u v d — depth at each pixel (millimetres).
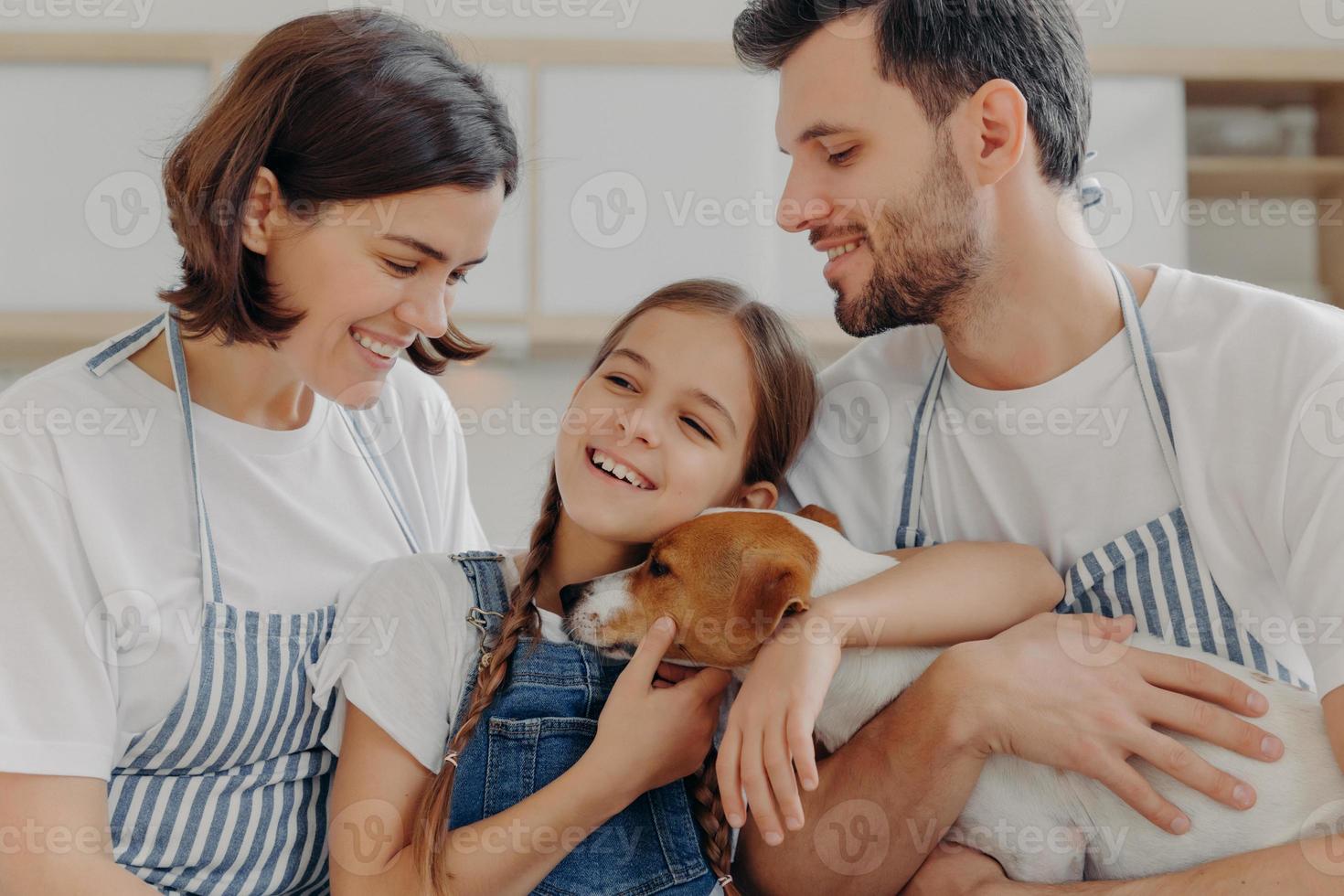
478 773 1126
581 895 1119
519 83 2582
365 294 1094
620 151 2590
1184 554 1194
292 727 1151
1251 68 2697
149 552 1103
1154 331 1247
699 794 1205
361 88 1075
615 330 1376
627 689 1093
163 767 1105
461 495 1503
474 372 2738
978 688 1092
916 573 1161
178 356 1174
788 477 1415
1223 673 1120
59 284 2500
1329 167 2725
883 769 1119
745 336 1310
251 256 1111
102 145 2520
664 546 1179
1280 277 2867
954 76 1168
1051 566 1257
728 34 2883
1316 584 1061
